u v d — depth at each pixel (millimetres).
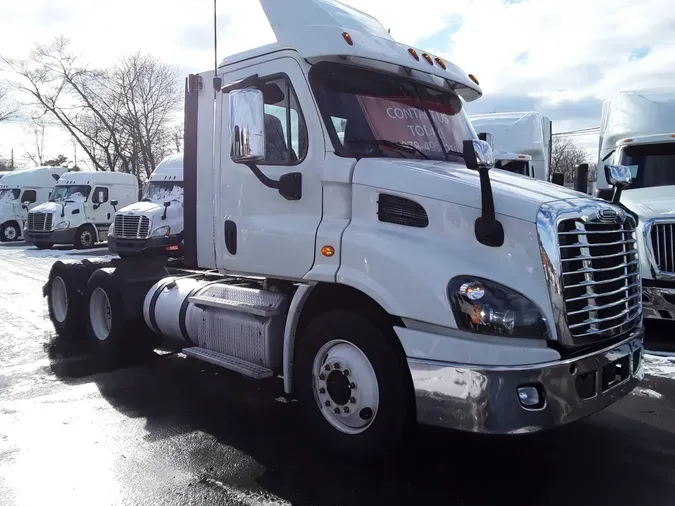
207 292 5676
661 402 5387
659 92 10328
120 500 3693
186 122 5551
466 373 3443
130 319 6695
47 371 6586
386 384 3830
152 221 15469
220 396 5699
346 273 3986
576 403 3508
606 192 9180
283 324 4777
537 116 15695
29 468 4133
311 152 4309
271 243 4559
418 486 3850
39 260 19891
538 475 3998
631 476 3975
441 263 3594
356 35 4375
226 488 3842
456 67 5219
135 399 5605
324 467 4129
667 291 7266
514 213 3545
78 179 25250
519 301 3451
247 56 4785
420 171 3912
